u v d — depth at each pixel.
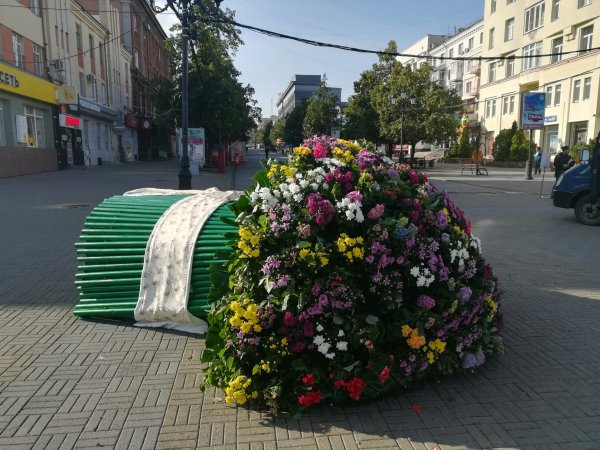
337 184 3.57
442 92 40.62
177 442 2.99
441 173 34.03
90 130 37.72
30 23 26.91
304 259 3.29
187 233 4.83
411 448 2.95
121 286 4.93
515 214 13.17
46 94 27.86
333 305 3.30
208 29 34.38
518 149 41.88
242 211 3.76
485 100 50.16
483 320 3.94
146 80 55.22
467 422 3.22
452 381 3.77
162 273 4.79
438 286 3.64
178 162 45.47
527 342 4.50
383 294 3.43
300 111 73.81
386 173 3.79
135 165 38.38
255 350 3.36
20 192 16.89
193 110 31.61
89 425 3.14
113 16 43.41
